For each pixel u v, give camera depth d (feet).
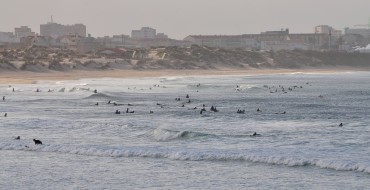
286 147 343.87
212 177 270.46
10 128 420.77
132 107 608.60
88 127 426.10
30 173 277.64
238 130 427.33
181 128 435.94
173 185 257.34
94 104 636.89
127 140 370.32
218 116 526.57
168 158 311.06
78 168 288.71
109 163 299.58
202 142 362.53
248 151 325.01
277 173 277.03
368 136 392.47
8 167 289.94
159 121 483.92
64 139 371.35
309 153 319.47
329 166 286.05
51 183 260.01
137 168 288.71
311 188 250.16
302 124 470.39
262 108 621.31
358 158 303.07
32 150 331.98
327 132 415.85
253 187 253.24
